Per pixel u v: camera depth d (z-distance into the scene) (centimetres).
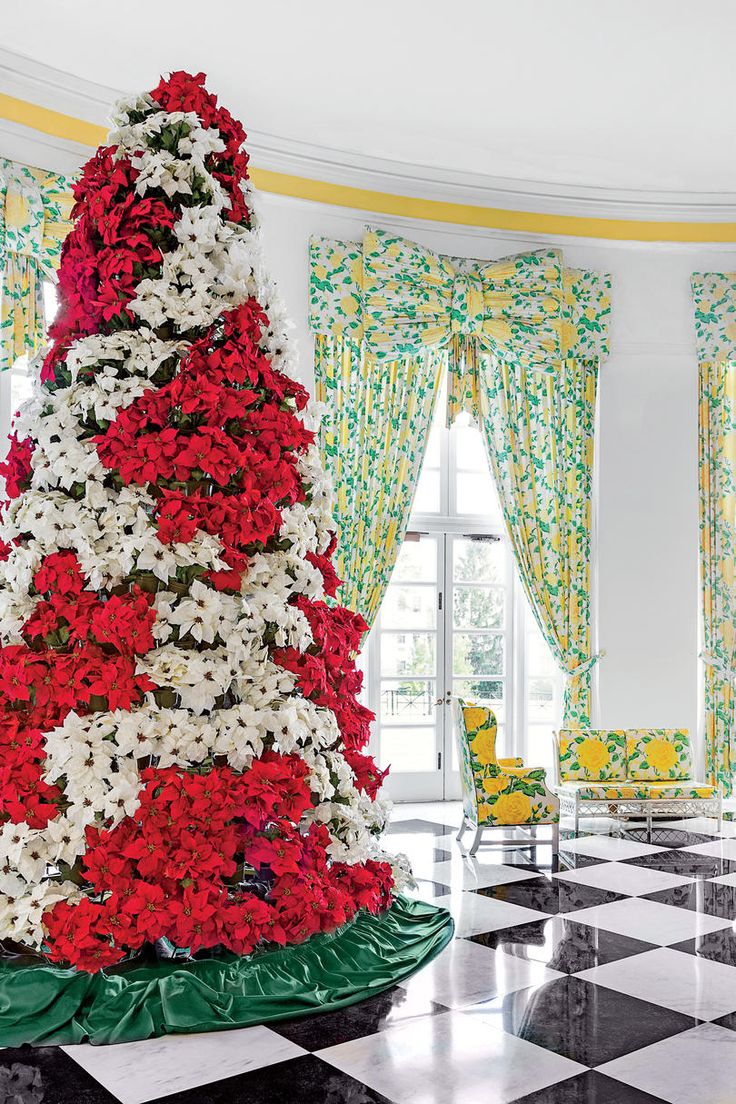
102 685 334
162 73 575
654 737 682
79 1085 283
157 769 337
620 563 756
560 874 541
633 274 767
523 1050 311
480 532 779
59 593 348
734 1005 350
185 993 325
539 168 695
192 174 379
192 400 357
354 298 698
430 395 729
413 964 380
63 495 359
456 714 606
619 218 755
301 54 557
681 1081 290
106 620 338
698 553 770
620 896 495
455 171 696
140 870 328
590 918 455
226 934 335
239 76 580
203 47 548
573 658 746
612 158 679
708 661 764
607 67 570
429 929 421
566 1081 290
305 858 357
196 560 346
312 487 407
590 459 761
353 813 381
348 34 538
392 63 566
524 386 747
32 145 572
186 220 371
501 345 728
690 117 623
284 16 521
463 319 718
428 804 740
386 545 711
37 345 568
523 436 748
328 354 694
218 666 348
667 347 766
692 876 537
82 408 357
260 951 354
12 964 337
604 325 754
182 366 366
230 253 378
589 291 753
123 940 321
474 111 618
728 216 756
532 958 398
